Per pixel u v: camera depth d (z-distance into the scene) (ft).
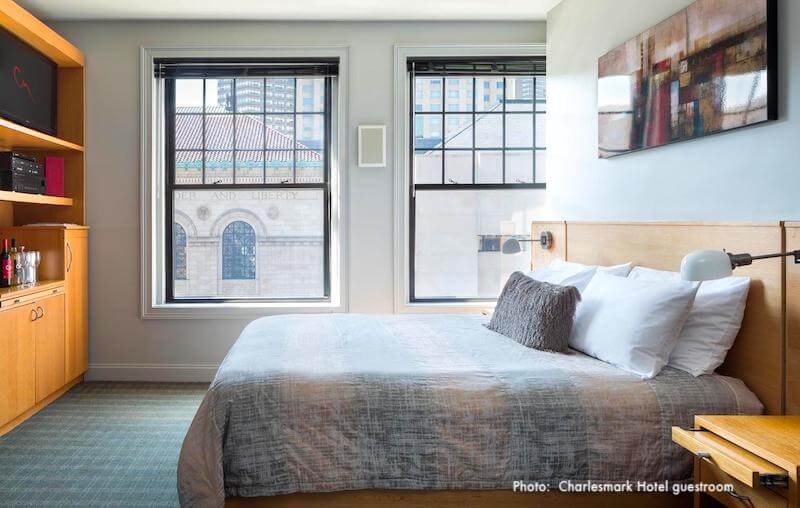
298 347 8.12
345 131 13.97
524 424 6.33
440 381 6.63
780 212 6.68
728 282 7.13
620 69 9.93
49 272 12.34
